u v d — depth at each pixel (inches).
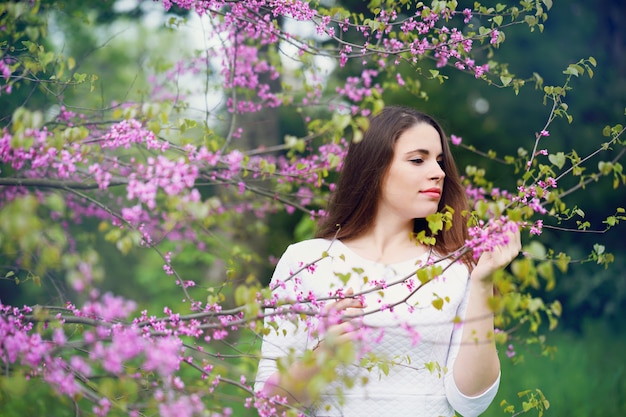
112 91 409.4
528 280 58.4
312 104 156.3
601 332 303.3
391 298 99.2
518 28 325.1
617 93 343.3
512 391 207.3
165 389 73.2
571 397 204.1
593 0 353.1
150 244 102.0
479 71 119.9
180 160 72.5
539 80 117.3
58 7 137.7
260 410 81.1
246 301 72.4
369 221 108.2
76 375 80.8
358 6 282.7
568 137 337.1
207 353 84.2
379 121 107.4
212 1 113.9
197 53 152.6
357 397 95.3
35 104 144.9
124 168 113.7
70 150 82.0
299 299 87.9
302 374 89.3
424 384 97.0
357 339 77.0
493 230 75.6
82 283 65.2
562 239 349.7
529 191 93.9
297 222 304.0
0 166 128.2
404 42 118.9
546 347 145.9
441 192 107.7
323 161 142.9
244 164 83.6
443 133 111.6
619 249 356.5
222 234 209.9
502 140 331.9
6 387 70.3
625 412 200.1
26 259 69.2
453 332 100.0
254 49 150.9
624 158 303.6
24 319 89.7
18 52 120.5
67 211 162.6
